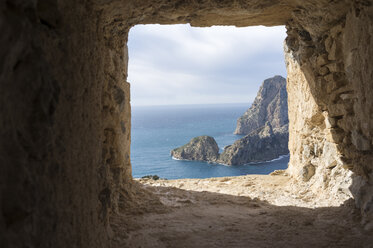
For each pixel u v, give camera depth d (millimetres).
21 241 1800
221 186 7629
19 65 1837
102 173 3902
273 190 6977
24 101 1880
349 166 5371
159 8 5207
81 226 2902
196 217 5246
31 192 1935
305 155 6805
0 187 1641
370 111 4332
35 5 2055
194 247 3998
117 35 5613
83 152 3037
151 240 4195
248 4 5230
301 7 5508
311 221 4719
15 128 1785
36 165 2049
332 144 5906
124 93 5863
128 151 6570
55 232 2303
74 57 2820
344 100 5324
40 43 2088
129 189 6234
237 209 5762
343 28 5043
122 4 4395
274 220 4965
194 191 7184
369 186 4578
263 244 4027
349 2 4602
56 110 2375
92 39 3436
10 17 1719
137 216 5203
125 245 3977
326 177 5984
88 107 3234
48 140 2141
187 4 5109
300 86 7055
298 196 6250
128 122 6445
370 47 4137
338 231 4234
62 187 2475
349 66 4867
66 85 2609
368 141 4531
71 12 2770
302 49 6598
